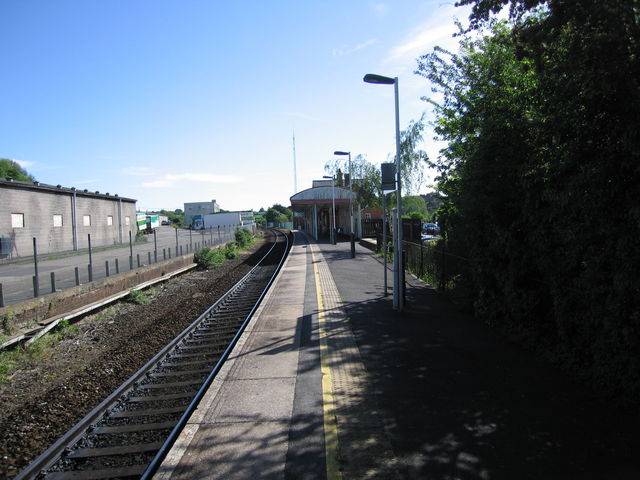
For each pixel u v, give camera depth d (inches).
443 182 450.9
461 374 222.8
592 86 171.5
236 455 153.8
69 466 178.2
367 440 160.6
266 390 213.2
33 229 1146.7
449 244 444.5
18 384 295.0
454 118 431.2
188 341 359.9
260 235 2827.3
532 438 157.8
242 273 876.6
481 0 223.8
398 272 378.6
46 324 424.5
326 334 309.6
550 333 253.1
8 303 456.1
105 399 236.1
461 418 175.5
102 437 199.2
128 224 1768.0
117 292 609.9
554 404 184.2
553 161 215.9
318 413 186.1
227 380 228.1
